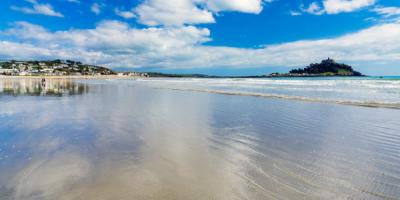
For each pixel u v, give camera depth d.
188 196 3.93
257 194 4.00
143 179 4.55
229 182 4.45
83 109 13.89
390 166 5.22
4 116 11.41
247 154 6.07
